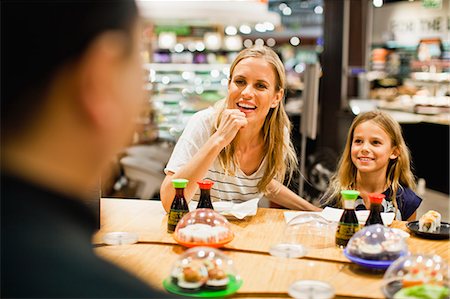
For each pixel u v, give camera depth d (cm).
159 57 800
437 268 147
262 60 253
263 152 271
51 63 57
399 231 220
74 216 61
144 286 64
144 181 493
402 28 816
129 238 199
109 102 61
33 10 56
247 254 189
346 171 292
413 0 793
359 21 743
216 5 604
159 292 65
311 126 447
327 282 161
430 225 221
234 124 235
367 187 286
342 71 698
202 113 271
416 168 723
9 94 57
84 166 62
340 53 695
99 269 61
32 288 56
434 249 205
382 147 278
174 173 251
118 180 488
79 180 62
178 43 836
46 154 59
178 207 212
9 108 58
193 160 235
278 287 157
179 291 148
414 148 723
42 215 58
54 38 57
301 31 1063
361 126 283
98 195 200
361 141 283
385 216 238
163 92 705
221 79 741
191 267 149
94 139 62
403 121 730
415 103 762
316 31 1053
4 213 57
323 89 698
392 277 150
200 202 219
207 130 264
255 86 252
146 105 67
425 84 786
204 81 736
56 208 59
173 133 610
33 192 58
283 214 248
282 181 284
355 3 737
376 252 171
